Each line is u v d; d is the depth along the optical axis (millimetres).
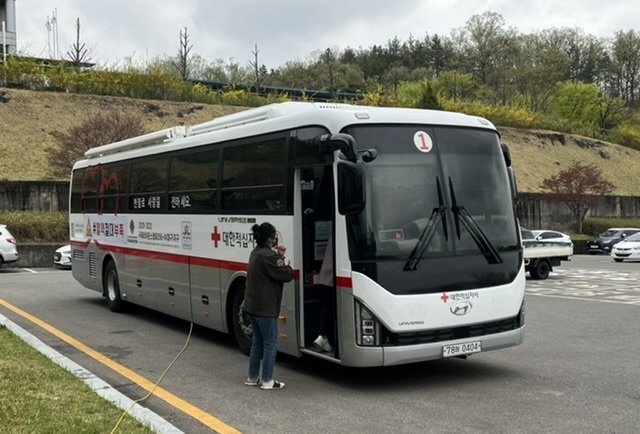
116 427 5957
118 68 46250
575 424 6477
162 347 10523
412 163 7957
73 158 33250
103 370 8898
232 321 10008
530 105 74125
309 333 8469
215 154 10312
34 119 38688
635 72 96250
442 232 7910
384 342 7500
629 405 7145
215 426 6469
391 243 7633
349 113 7941
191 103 45750
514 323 8336
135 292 13117
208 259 10430
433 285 7727
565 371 8773
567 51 102750
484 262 8094
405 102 56469
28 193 31078
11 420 6066
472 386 8023
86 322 12922
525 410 6984
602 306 15375
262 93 55969
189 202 11016
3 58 45438
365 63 117750
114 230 13984
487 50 89562
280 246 7883
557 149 57844
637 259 33281
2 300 16016
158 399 7461
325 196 8398
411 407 7129
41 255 27359
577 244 43094
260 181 9180
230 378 8484
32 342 9969
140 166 12867
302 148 8383
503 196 8500
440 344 7715
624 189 54562
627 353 9930
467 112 58812
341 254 7680
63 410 6465
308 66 95500
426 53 117188
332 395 7652
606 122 75562
